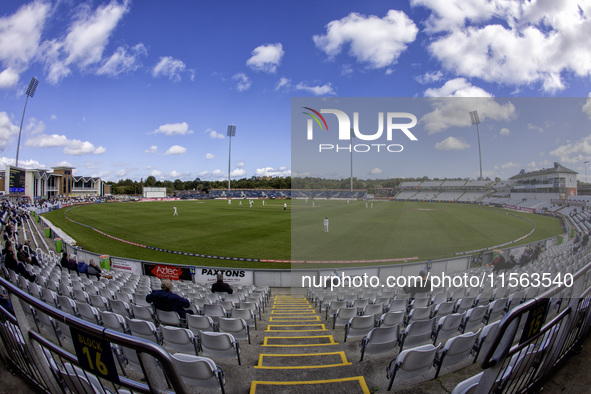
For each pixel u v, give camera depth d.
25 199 63.72
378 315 6.38
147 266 13.63
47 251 18.56
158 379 2.07
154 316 6.05
